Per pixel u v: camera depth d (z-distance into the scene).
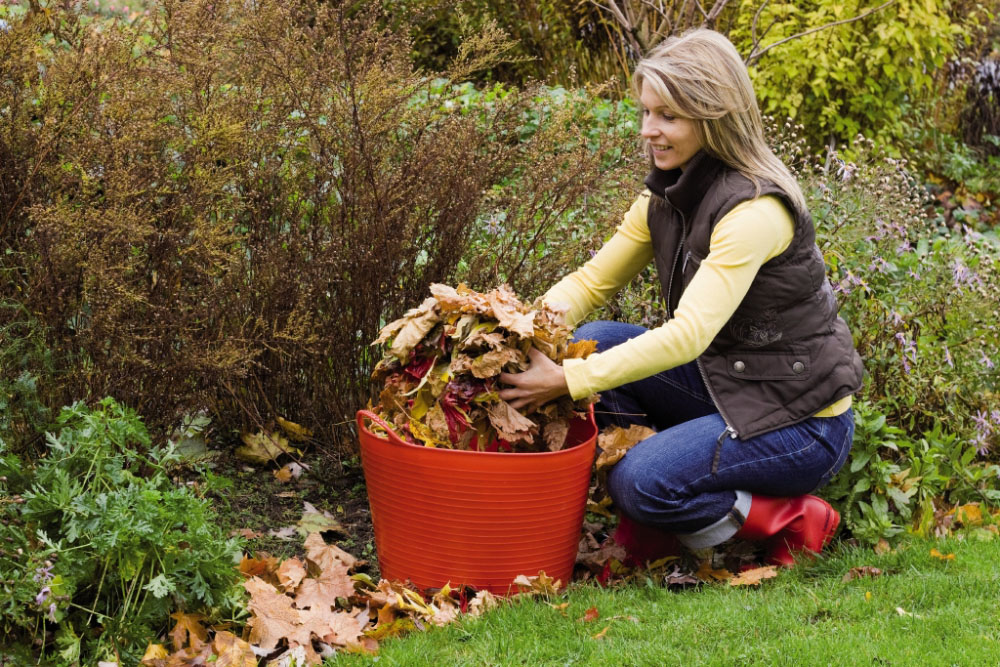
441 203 3.01
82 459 2.27
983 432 3.27
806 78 6.48
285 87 2.93
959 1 7.93
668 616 2.36
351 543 2.79
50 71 2.66
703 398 2.79
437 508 2.34
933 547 2.74
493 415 2.35
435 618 2.33
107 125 2.71
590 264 2.83
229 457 3.07
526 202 3.13
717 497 2.55
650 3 5.24
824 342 2.55
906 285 3.41
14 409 2.46
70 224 2.42
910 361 3.25
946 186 7.51
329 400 3.11
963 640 2.21
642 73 2.41
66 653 2.03
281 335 2.81
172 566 2.17
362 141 2.84
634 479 2.52
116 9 3.96
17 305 2.51
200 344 2.76
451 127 3.00
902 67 6.82
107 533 2.06
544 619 2.32
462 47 3.14
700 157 2.45
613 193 3.41
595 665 2.14
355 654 2.24
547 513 2.38
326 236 3.06
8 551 2.04
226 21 2.95
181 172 2.73
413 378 2.51
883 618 2.33
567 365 2.38
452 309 2.39
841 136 6.80
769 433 2.52
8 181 2.64
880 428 2.90
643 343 2.38
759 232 2.37
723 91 2.36
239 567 2.48
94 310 2.55
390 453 2.36
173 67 2.79
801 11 6.58
